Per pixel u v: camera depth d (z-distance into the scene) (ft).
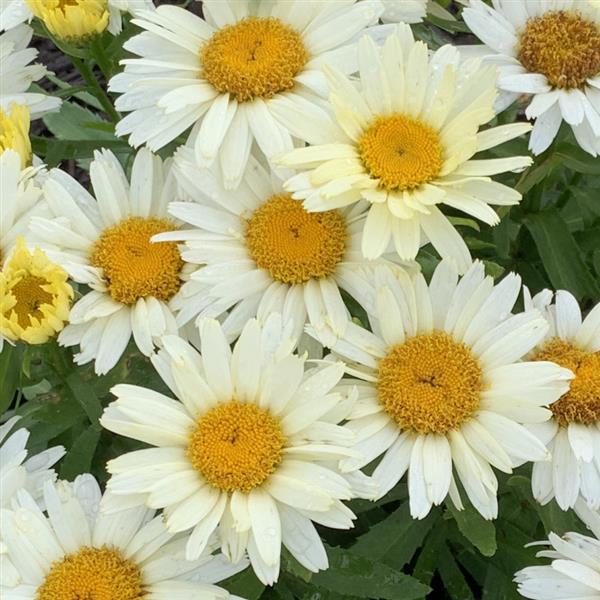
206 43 2.10
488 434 1.92
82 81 3.08
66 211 2.07
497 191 1.96
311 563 1.89
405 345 1.98
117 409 1.91
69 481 2.06
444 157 1.97
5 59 2.28
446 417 1.94
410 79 1.99
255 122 2.05
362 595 2.02
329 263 2.02
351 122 1.99
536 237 2.28
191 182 2.06
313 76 2.08
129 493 1.86
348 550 2.05
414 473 1.93
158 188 2.12
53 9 2.15
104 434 2.19
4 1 2.20
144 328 2.03
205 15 2.14
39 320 1.99
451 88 1.97
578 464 1.98
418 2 2.17
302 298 2.03
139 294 2.05
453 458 1.94
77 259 2.06
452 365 1.95
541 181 2.29
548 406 1.99
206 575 1.92
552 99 2.09
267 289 2.03
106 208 2.10
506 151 2.25
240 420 1.90
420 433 1.95
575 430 1.98
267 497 1.88
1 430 2.06
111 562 1.93
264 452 1.89
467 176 1.96
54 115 2.67
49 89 3.06
